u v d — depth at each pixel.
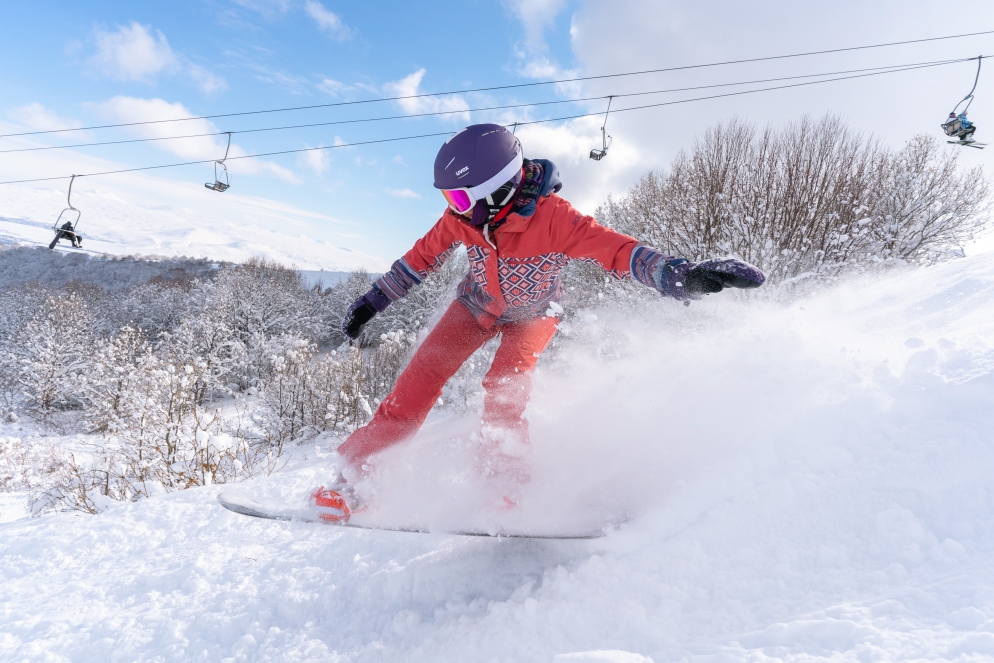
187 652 1.85
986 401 1.62
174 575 2.37
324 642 1.77
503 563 1.94
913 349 2.20
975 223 13.08
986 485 1.39
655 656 1.25
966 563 1.21
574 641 1.41
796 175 11.37
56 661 1.90
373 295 2.42
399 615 1.77
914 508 1.41
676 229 12.19
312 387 9.04
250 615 1.98
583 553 1.82
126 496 5.03
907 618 1.11
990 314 2.55
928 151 13.12
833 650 1.09
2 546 3.05
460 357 2.20
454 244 2.25
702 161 12.56
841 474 1.60
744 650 1.17
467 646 1.51
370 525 1.87
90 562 2.73
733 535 1.56
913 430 1.64
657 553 1.60
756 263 10.40
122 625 2.04
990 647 0.97
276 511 2.01
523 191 1.90
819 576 1.34
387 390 8.80
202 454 5.36
